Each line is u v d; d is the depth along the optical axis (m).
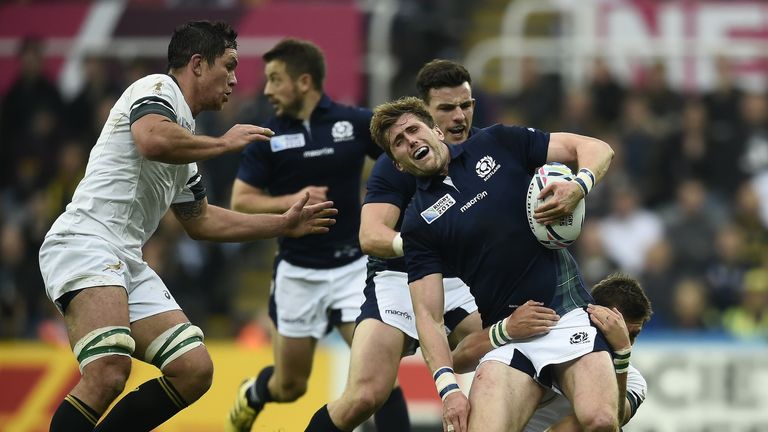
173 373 21.92
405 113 21.73
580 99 50.25
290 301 28.89
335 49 49.78
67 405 20.91
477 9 62.00
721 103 50.88
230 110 48.06
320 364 37.31
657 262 44.97
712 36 54.28
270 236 23.98
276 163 28.91
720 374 37.56
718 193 49.47
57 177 51.00
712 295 45.12
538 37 58.66
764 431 37.19
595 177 21.34
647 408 37.53
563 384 21.44
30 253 47.41
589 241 45.34
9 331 45.56
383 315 24.62
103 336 20.97
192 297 45.38
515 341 21.73
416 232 21.80
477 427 20.78
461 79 23.92
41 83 52.47
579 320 21.48
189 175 23.05
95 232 21.58
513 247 21.53
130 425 22.05
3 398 38.44
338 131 28.77
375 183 24.25
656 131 50.38
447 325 25.44
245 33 51.03
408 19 52.31
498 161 21.94
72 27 54.03
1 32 54.47
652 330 43.62
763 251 46.19
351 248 28.77
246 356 37.81
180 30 22.36
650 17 54.62
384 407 27.22
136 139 20.94
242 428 30.36
